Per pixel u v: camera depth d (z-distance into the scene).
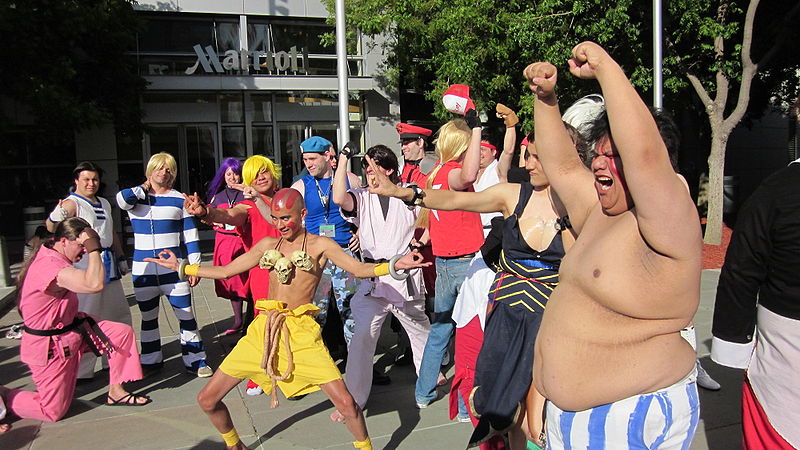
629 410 1.83
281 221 3.40
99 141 15.48
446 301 4.25
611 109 1.59
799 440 2.35
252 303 6.37
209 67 15.66
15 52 11.98
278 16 16.73
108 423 4.34
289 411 4.47
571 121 2.78
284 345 3.27
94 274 4.18
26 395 4.31
